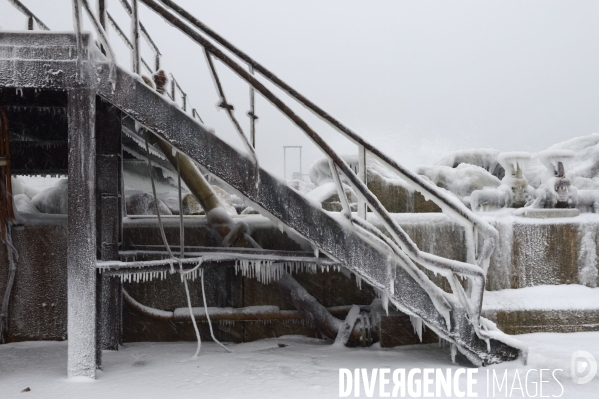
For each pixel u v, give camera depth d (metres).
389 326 6.41
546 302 6.56
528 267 6.99
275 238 7.13
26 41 5.17
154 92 5.24
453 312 5.46
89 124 5.20
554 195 7.28
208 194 7.16
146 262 5.63
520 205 7.56
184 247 6.75
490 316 6.44
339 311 6.98
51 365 5.61
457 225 6.96
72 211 5.17
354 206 7.25
